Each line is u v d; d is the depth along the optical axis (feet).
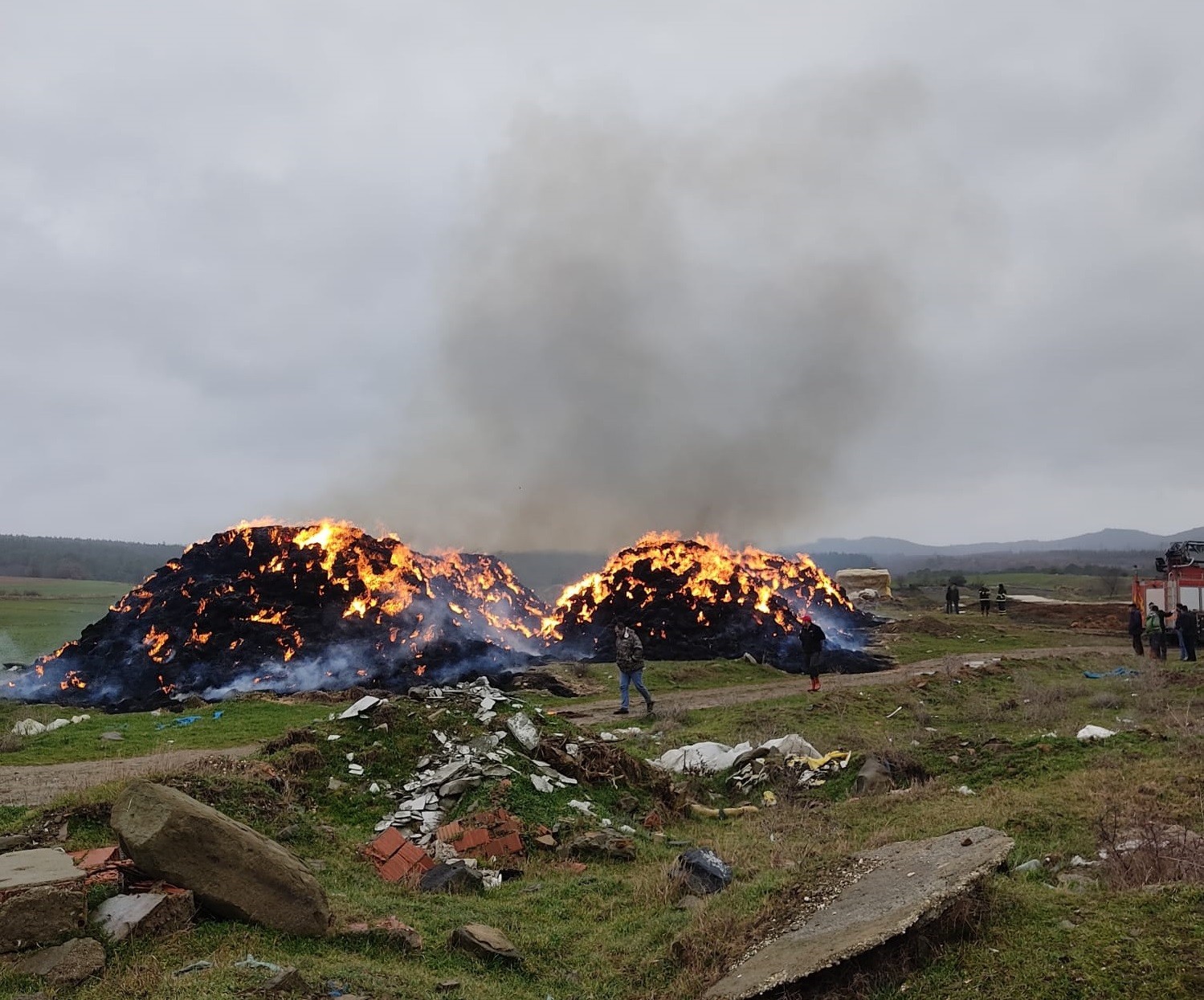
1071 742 44.93
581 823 37.91
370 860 32.81
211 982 19.57
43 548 469.16
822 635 82.33
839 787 44.83
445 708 46.70
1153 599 114.62
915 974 20.15
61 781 45.60
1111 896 22.40
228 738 59.00
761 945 23.40
